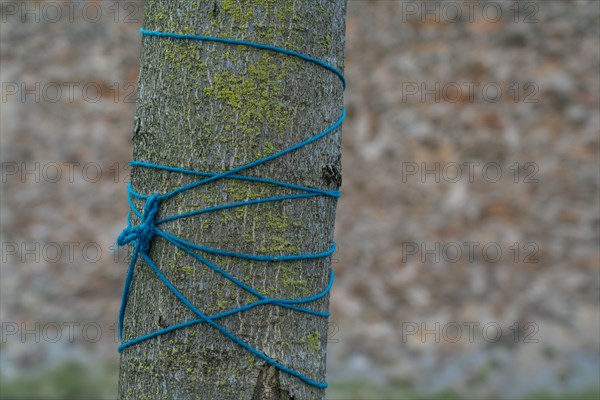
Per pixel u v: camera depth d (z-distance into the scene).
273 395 3.03
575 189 11.90
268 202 3.02
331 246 3.24
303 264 3.10
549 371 8.75
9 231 11.12
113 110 13.49
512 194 11.86
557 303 10.02
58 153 12.57
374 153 12.72
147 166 3.10
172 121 3.04
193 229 3.02
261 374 3.02
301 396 3.09
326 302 3.24
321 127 3.12
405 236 11.28
